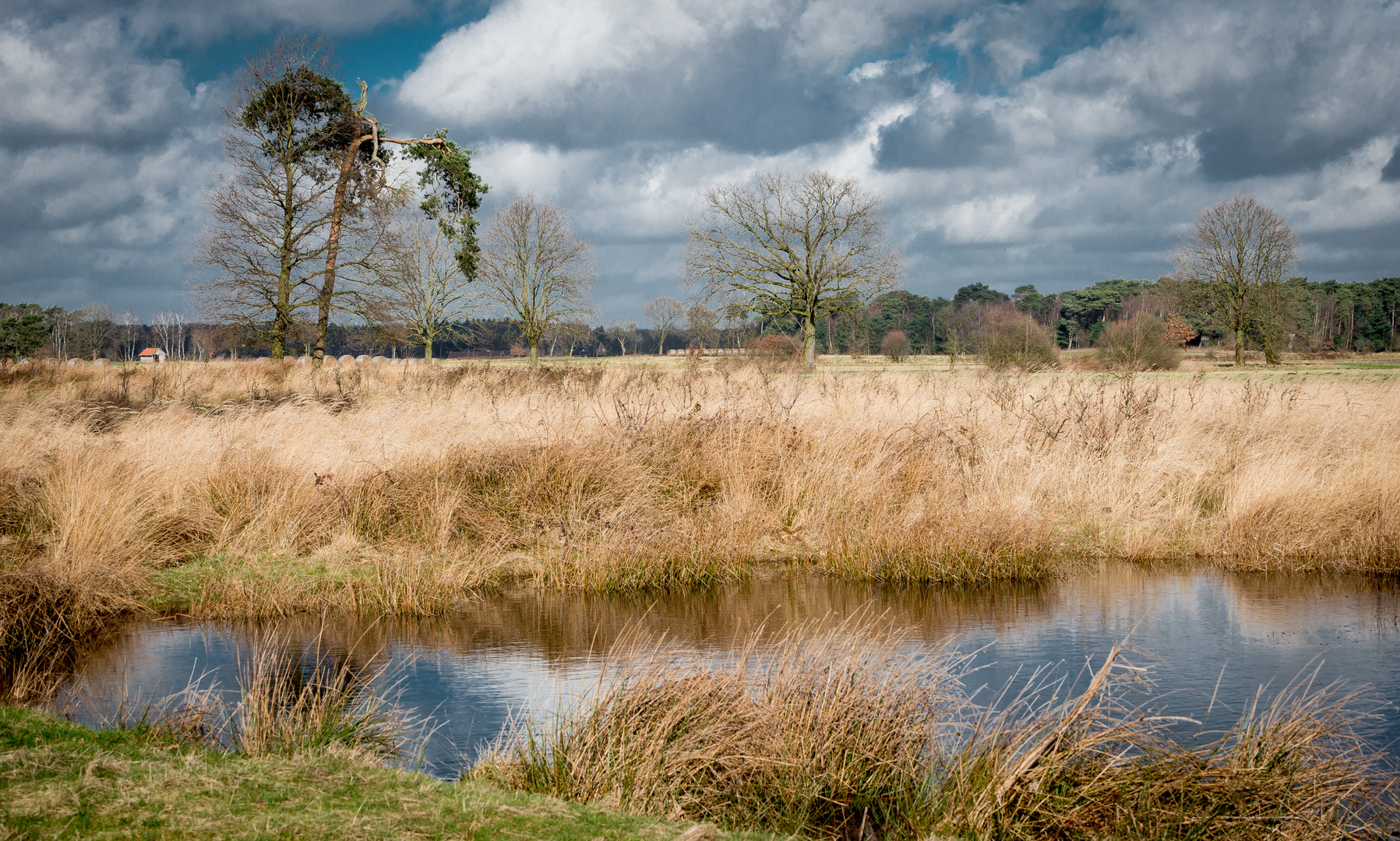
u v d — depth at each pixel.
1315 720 4.73
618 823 3.36
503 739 4.80
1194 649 6.48
